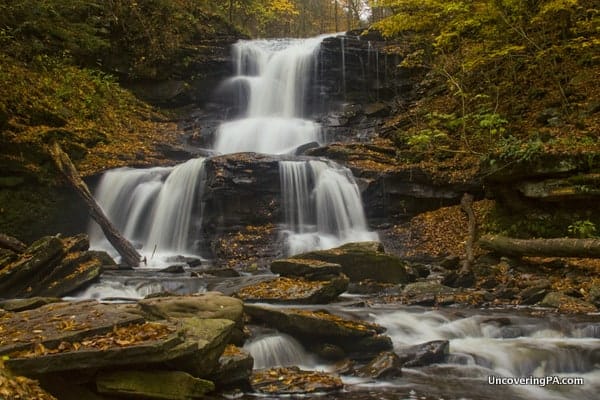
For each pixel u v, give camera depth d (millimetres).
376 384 6426
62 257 10328
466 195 15258
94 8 22359
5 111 14984
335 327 7242
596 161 11891
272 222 15383
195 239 15250
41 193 14664
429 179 16000
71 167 14977
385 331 7844
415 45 23469
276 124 22078
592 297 9641
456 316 8680
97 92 20484
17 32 19391
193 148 19797
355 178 16391
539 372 7121
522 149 12719
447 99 20422
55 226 14789
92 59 22016
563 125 14914
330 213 15797
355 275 11016
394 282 11039
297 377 6367
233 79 23984
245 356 6180
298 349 7246
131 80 22953
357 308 8789
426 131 16438
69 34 20781
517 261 12047
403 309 8977
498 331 8172
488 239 12578
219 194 14922
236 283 10078
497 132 16016
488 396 6109
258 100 24016
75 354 4922
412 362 7129
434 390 6250
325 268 9680
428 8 17953
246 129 21766
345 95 24047
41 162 14820
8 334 5301
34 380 4742
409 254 14445
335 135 21828
